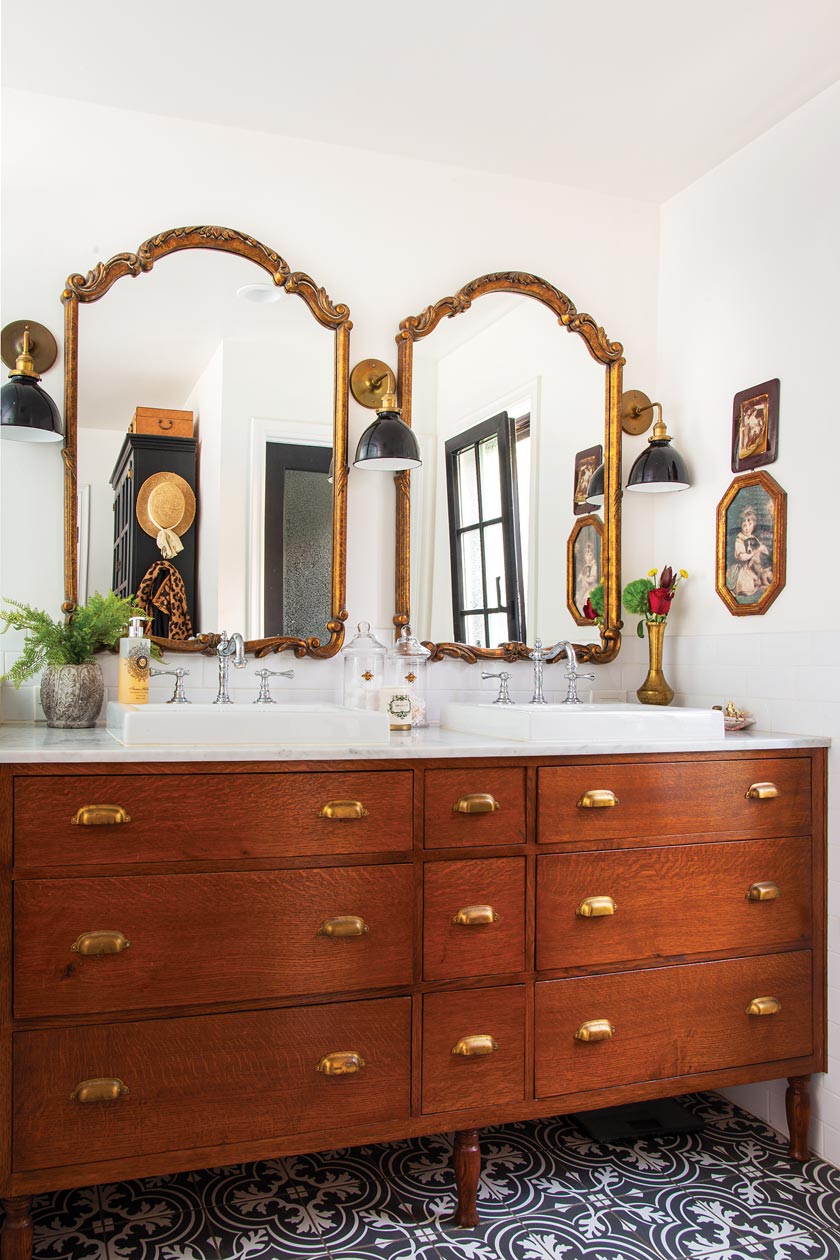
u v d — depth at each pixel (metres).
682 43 2.13
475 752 1.96
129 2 1.99
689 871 2.15
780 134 2.44
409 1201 2.02
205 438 2.42
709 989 2.16
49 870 1.70
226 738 1.85
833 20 2.04
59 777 1.71
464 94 2.33
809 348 2.34
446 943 1.94
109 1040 1.72
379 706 2.41
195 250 2.42
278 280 2.47
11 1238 1.68
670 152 2.60
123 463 2.36
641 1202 2.04
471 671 2.66
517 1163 2.21
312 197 2.54
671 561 2.85
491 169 2.70
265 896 1.82
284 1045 1.83
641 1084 2.10
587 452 2.79
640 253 2.89
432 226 2.65
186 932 1.77
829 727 2.28
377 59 2.19
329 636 2.51
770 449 2.44
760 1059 2.21
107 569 2.34
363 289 2.58
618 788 2.09
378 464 2.49
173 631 2.38
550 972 2.02
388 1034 1.90
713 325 2.68
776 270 2.45
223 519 2.43
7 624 2.28
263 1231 1.90
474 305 2.67
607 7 2.01
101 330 2.34
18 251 2.30
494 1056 1.97
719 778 2.19
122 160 2.37
